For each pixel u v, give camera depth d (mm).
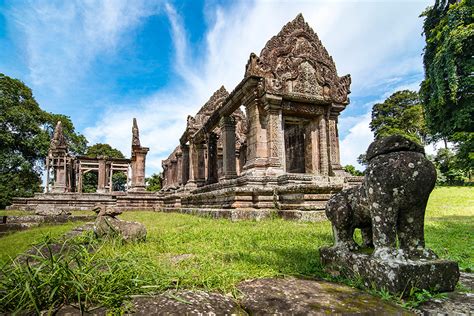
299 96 13016
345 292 2559
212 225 8570
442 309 2238
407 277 2457
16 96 33438
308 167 14195
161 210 22750
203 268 3252
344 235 3295
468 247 5168
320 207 9469
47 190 26844
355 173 40969
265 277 3018
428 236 6418
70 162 30438
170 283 2629
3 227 10211
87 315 1973
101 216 5469
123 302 2121
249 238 5820
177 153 25516
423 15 27125
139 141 26938
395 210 2676
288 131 16391
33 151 33500
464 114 22391
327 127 13828
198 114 22109
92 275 2330
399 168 2639
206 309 2094
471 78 21500
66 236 6102
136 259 2996
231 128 15844
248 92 13016
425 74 27141
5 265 2422
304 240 5574
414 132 41875
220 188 13984
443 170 32031
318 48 14008
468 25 20797
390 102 46906
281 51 13125
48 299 2061
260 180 11742
